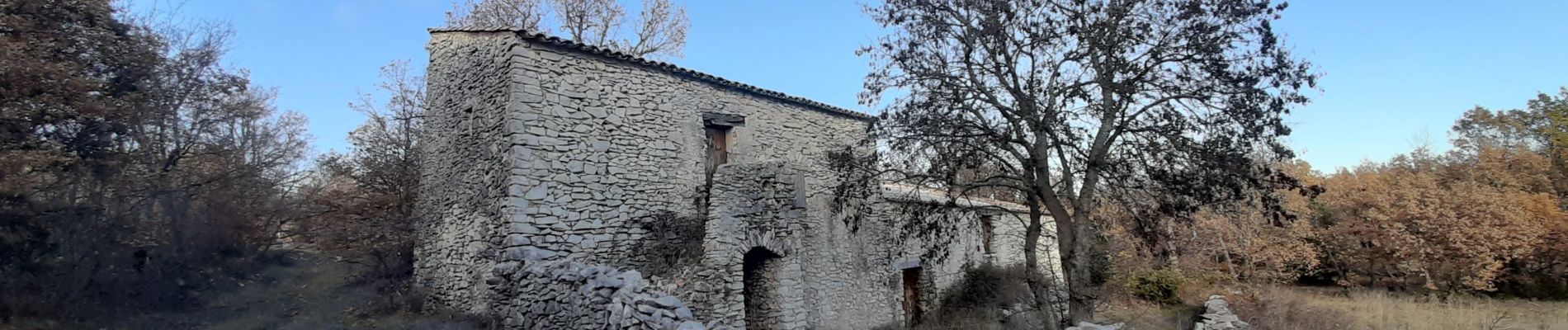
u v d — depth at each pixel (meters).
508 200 10.16
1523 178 24.50
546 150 10.70
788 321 12.12
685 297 10.65
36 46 9.59
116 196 11.43
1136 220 12.39
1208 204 11.31
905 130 11.94
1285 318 14.97
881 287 16.06
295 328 10.45
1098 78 11.05
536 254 10.07
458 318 10.59
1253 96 9.93
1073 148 11.43
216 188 14.41
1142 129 10.77
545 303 9.39
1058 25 11.27
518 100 10.55
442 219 12.51
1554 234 20.39
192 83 13.62
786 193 12.95
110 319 9.98
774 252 12.36
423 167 13.71
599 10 22.66
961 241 19.25
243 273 15.11
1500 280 20.50
